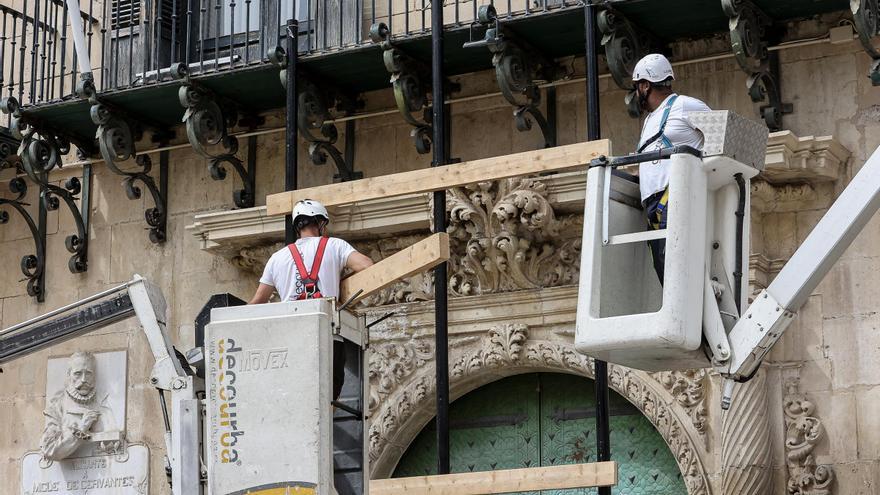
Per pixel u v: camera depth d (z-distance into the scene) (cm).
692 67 1941
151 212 2194
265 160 2145
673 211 1362
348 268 1573
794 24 1895
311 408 1360
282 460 1359
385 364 2030
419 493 1686
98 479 2188
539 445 2009
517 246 1950
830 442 1820
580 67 1986
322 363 1370
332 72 2027
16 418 2247
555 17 1866
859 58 1869
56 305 2258
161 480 2152
